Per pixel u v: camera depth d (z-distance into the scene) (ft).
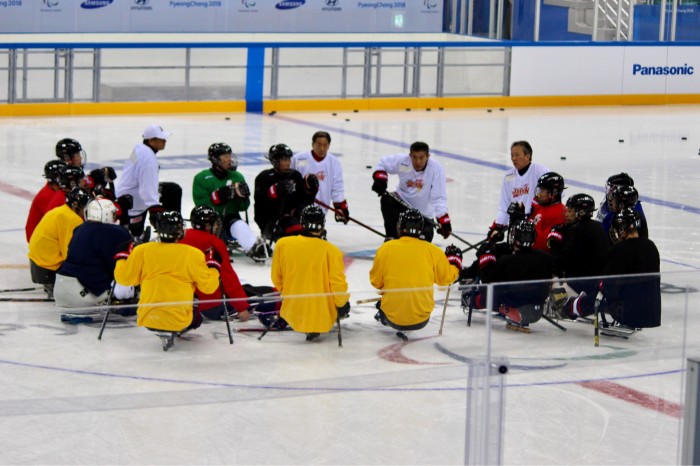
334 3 97.91
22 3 89.10
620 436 21.30
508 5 95.09
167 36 95.14
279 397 21.83
